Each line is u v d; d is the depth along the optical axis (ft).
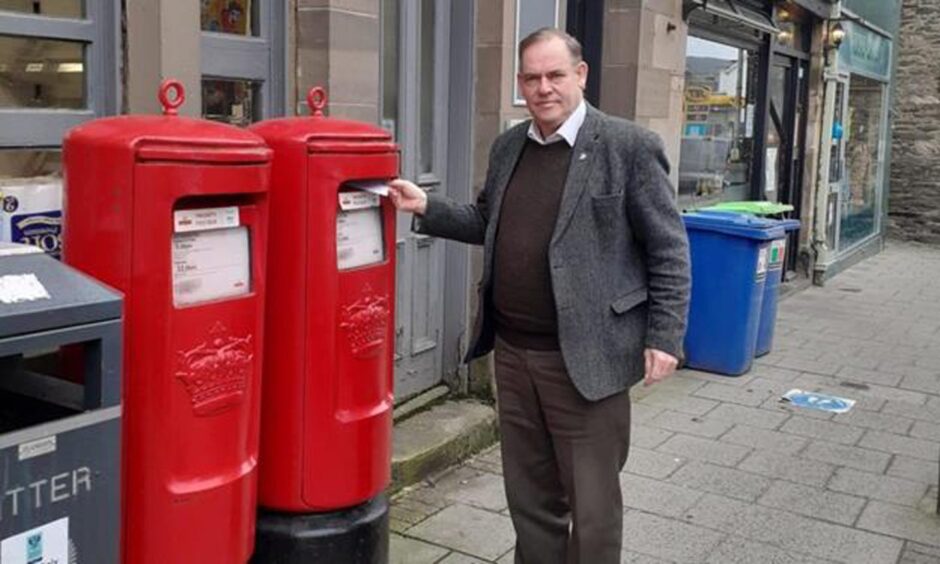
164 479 7.47
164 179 7.18
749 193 32.60
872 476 16.37
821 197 36.81
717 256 22.31
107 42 10.89
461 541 13.23
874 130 45.96
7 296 6.12
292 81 13.43
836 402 20.76
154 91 10.85
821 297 34.09
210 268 7.68
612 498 10.34
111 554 6.79
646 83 21.67
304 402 8.84
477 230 10.69
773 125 34.42
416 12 16.02
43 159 10.55
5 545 6.15
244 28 12.92
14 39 10.14
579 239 9.75
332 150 8.59
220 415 7.73
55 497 6.39
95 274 7.40
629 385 10.12
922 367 24.23
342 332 8.89
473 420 16.56
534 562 10.97
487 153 17.21
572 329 9.78
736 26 29.25
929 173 50.90
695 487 15.58
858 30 40.04
